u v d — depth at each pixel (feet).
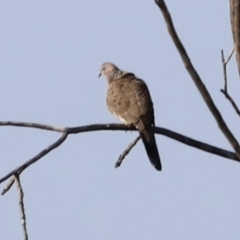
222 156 37.32
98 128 36.76
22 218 31.12
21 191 31.81
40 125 34.96
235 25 30.09
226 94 31.68
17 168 32.22
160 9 27.58
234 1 30.07
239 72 30.76
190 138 38.17
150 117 46.88
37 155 33.19
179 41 28.37
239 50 30.37
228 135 31.09
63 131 34.99
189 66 29.01
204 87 29.60
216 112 30.37
